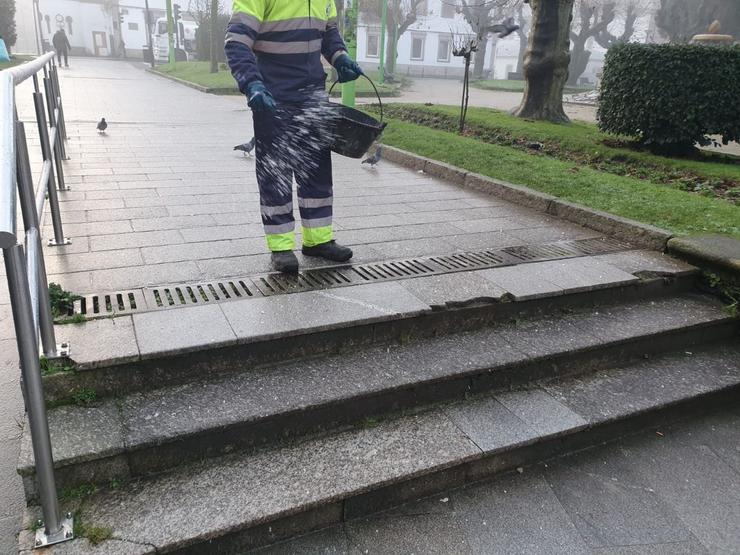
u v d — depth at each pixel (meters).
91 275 3.55
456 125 10.61
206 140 8.80
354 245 4.40
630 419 3.25
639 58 8.19
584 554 2.51
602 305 4.00
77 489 2.37
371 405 2.91
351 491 2.49
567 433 3.00
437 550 2.47
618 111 8.54
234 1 3.34
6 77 2.38
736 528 2.71
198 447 2.55
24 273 1.92
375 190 6.28
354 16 10.33
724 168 7.62
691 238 4.56
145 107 13.02
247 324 3.01
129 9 51.59
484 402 3.17
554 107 11.43
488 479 2.89
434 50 49.16
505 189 6.09
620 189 6.09
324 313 3.20
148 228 4.48
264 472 2.55
